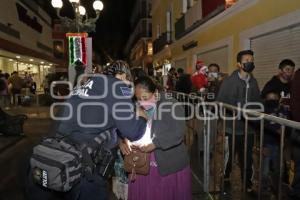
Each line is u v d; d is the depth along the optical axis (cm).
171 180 321
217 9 1221
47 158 242
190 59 1767
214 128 491
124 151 322
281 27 753
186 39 1873
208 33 1391
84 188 250
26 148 854
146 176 323
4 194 536
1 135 986
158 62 3052
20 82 1953
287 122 308
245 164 417
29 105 1944
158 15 3050
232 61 1091
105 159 265
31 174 256
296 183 423
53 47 3772
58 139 257
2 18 1780
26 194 263
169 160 316
